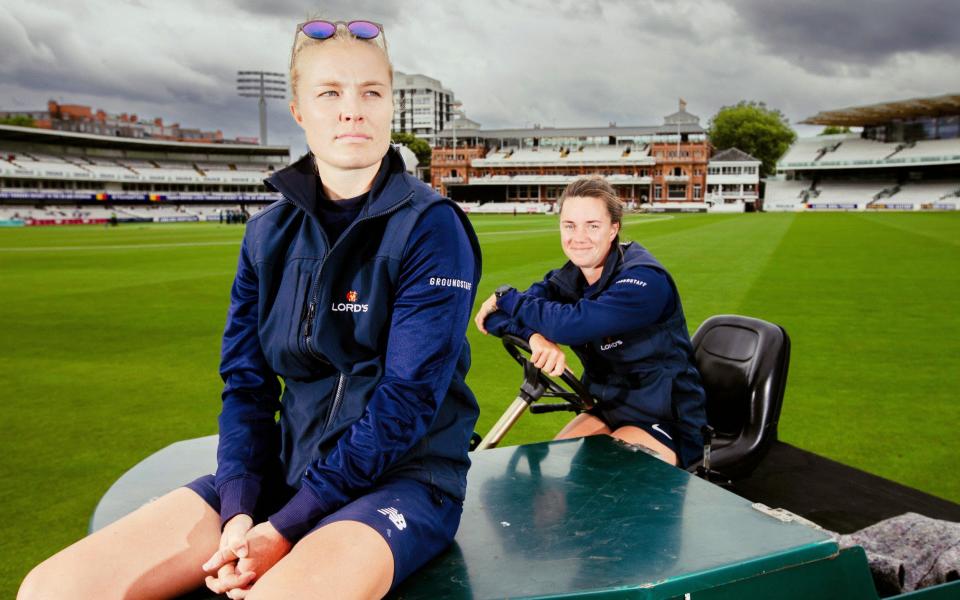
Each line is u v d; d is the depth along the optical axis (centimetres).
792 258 1809
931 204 6956
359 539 141
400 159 180
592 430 302
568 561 158
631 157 8556
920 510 317
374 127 169
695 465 295
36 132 7250
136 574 149
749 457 302
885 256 1858
